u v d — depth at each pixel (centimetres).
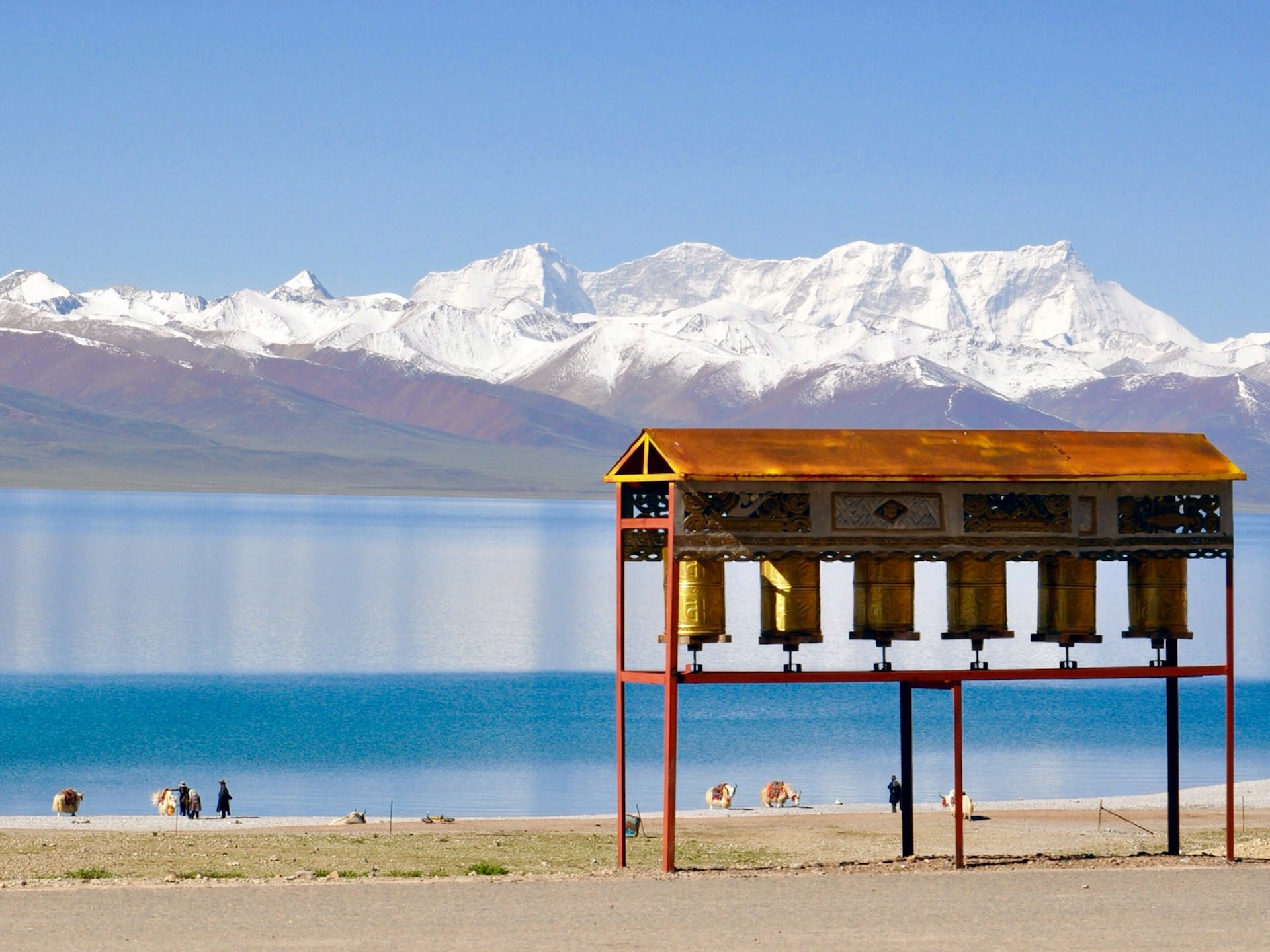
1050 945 2728
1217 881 3331
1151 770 9719
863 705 13225
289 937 2769
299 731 11519
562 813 8144
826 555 3472
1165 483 3641
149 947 2686
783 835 6244
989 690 14388
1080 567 3650
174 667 15988
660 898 3133
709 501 3434
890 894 3180
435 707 13012
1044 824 6644
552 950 2678
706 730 11600
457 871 4250
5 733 11369
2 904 3055
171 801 7519
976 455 3566
